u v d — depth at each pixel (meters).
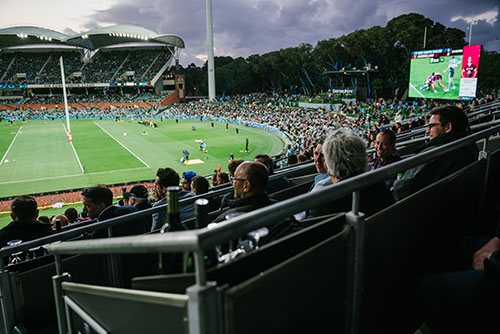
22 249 3.31
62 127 68.19
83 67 112.62
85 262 3.62
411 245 2.08
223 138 52.00
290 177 6.14
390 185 4.04
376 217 1.77
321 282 1.54
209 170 33.69
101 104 101.88
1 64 107.69
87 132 60.22
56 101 101.38
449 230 2.44
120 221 3.67
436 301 1.84
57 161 37.66
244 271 1.31
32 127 68.56
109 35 108.62
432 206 2.22
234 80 119.44
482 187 2.79
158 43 116.44
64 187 28.22
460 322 1.71
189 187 7.31
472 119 8.05
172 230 1.58
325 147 2.43
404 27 65.50
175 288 1.30
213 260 1.62
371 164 6.03
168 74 114.88
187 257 1.36
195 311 1.14
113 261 3.56
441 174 2.68
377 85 70.38
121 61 116.00
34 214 4.66
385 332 2.00
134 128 65.56
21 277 3.44
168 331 1.34
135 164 36.16
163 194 5.46
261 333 1.31
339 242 1.59
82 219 10.20
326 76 88.81
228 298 1.18
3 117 86.81
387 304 1.97
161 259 1.62
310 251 1.45
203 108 95.19
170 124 71.94
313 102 75.00
